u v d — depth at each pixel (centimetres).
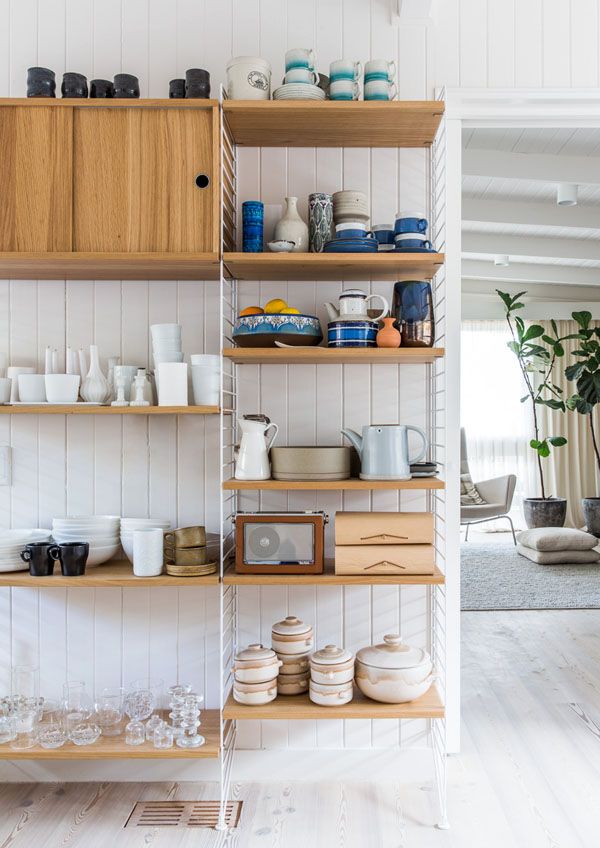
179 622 243
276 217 234
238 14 241
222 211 214
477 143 495
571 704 305
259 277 239
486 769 246
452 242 249
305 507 243
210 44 241
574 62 245
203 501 243
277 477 219
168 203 211
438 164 235
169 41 241
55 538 227
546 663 358
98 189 211
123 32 241
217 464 243
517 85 244
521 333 731
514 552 643
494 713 296
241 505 244
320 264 217
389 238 229
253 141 237
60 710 228
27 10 241
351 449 232
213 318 242
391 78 220
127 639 243
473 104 246
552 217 634
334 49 241
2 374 234
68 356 233
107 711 221
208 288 242
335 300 244
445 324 236
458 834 206
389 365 245
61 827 211
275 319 216
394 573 212
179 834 207
